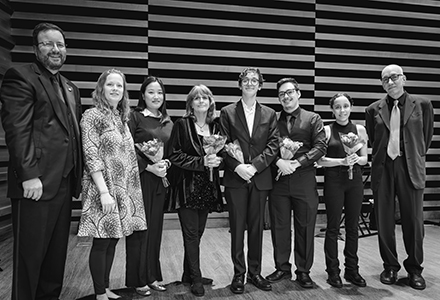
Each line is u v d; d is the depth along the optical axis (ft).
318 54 17.65
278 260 9.02
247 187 8.34
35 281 6.46
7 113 6.13
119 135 7.29
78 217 15.49
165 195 8.51
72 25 15.37
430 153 18.72
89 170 6.77
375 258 11.22
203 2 16.38
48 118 6.46
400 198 8.83
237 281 8.31
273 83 17.24
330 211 8.80
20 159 5.99
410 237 8.79
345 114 8.86
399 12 18.25
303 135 8.74
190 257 8.30
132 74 15.98
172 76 16.37
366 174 16.25
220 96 16.81
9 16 14.74
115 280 9.14
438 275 9.63
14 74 6.27
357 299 7.94
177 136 8.31
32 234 6.32
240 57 16.85
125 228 7.07
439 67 18.62
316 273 9.72
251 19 16.85
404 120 8.69
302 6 17.29
